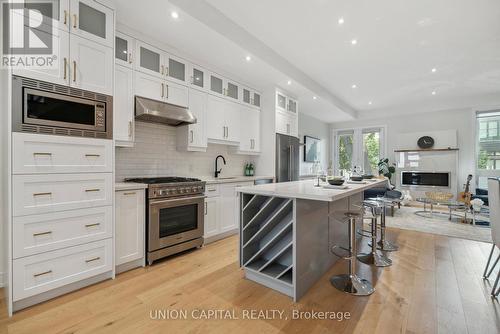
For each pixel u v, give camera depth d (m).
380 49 3.45
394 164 6.93
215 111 3.52
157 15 2.32
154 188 2.46
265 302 1.83
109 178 2.13
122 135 2.45
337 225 2.65
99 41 2.06
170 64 2.92
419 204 6.41
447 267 2.48
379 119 7.23
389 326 1.55
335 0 2.44
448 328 1.53
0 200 1.95
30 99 1.70
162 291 1.98
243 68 3.54
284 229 1.99
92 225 2.02
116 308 1.73
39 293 1.75
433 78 4.59
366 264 2.56
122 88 2.46
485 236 3.58
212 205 3.16
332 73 4.35
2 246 1.98
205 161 3.75
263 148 4.41
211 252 2.85
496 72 4.29
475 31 2.99
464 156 6.00
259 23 2.84
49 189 1.79
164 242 2.55
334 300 1.87
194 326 1.55
